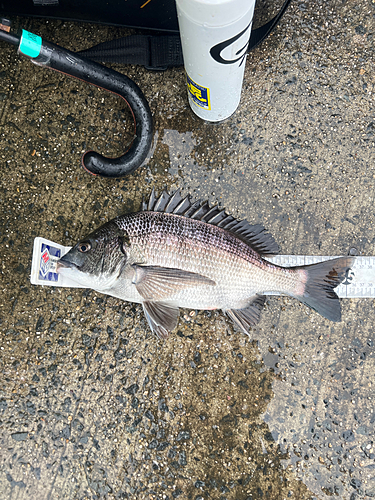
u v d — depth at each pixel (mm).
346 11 498
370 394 479
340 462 472
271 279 434
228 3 311
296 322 481
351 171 495
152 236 418
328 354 481
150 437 469
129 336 475
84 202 486
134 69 492
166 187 489
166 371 473
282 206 491
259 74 496
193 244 423
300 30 497
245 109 494
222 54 367
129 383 472
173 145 491
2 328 474
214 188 490
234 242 432
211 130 492
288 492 467
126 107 492
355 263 485
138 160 461
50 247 419
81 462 467
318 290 436
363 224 492
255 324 480
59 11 469
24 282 479
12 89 491
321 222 491
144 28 483
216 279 428
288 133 496
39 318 476
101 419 469
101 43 463
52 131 490
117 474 465
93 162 442
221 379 474
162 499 463
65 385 472
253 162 493
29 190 486
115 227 415
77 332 475
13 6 462
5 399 470
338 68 498
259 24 496
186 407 471
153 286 419
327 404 477
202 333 476
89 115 492
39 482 464
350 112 493
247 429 472
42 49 377
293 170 494
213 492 465
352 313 484
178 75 492
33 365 472
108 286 417
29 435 467
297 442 473
